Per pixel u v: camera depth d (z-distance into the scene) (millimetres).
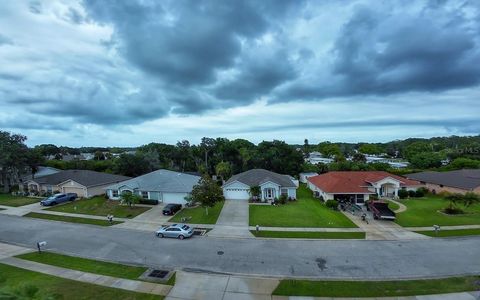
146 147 93375
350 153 169125
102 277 20672
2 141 59094
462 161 75750
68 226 34281
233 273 21188
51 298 9352
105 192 52656
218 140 87250
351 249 25594
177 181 47562
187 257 24219
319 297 17891
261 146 77312
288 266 22250
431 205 42844
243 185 47594
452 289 18656
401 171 70500
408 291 18469
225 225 33031
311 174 71000
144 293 18359
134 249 26281
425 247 25969
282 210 39688
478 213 37750
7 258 24500
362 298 17750
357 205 42281
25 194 55906
